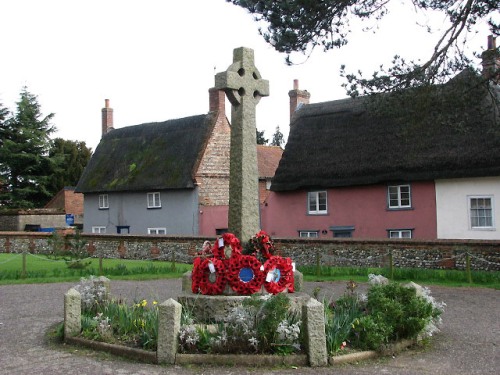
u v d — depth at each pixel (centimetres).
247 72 1075
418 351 902
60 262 2608
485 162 2667
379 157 3041
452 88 1784
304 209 3312
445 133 2886
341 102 3481
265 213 3469
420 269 2058
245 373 766
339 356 816
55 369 795
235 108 1069
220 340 817
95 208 4431
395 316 906
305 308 812
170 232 3891
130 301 1378
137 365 807
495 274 1875
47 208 5341
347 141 3238
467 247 2108
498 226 2659
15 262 2631
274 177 3384
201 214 3769
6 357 866
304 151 3369
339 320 886
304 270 2147
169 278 2038
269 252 1025
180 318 845
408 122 1841
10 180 5688
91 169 4584
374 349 858
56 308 1330
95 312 1050
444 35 1764
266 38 1728
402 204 2978
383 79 1809
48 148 5775
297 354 810
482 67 1809
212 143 3922
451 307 1359
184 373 766
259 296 882
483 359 859
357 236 3102
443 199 2827
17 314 1249
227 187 3950
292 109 4088
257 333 820
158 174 3975
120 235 3105
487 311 1300
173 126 4262
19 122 5709
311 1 1644
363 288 1688
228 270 983
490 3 1647
